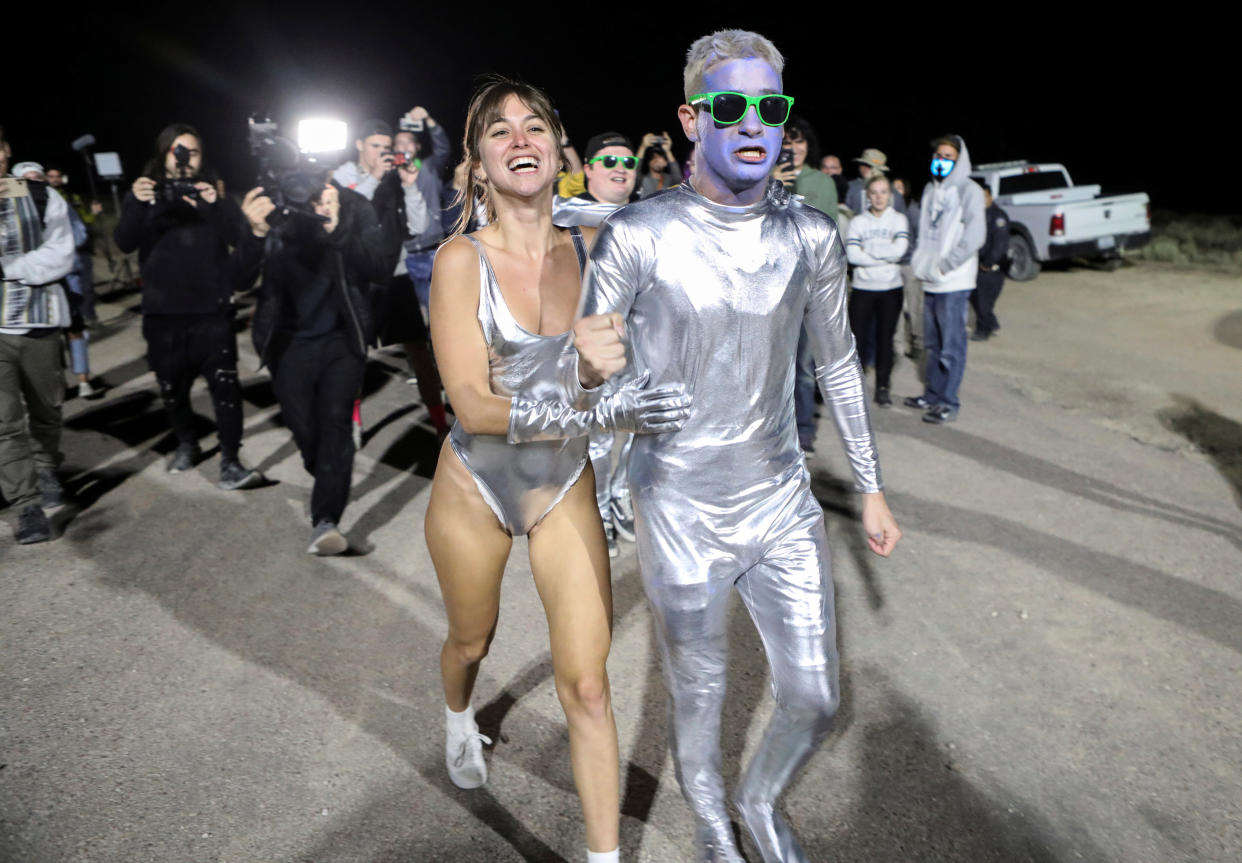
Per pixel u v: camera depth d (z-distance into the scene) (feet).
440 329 7.84
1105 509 17.65
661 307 7.38
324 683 12.03
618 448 18.60
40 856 9.15
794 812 9.71
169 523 16.96
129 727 11.15
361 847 9.29
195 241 17.43
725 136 7.06
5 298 15.64
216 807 9.83
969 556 15.60
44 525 16.17
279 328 14.73
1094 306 37.93
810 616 7.76
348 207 14.65
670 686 8.20
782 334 7.51
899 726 11.14
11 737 10.96
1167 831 9.53
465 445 8.17
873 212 23.34
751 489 7.68
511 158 7.69
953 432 22.18
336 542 15.01
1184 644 12.96
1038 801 9.93
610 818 7.95
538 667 12.39
